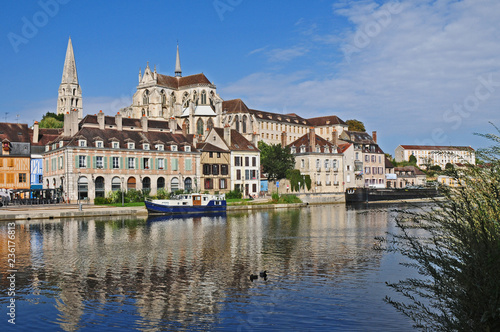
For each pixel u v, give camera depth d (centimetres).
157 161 8275
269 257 2848
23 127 9106
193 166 8675
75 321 1708
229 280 2259
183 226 4753
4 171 8419
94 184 7588
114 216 6056
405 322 1631
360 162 11462
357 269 2458
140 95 14900
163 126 10300
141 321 1700
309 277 2297
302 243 3419
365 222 5016
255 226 4706
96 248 3250
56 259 2838
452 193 1316
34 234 4069
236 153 9256
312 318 1698
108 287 2150
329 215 6141
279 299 1934
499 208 1243
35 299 1972
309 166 10412
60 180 7681
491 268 1109
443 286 1215
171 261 2748
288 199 8612
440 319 1304
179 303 1898
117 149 7831
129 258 2858
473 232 1159
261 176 10162
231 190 9106
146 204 6300
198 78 15238
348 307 1812
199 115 13688
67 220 5509
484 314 1077
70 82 18438
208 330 1609
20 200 7262
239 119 14175
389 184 12406
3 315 1775
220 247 3262
